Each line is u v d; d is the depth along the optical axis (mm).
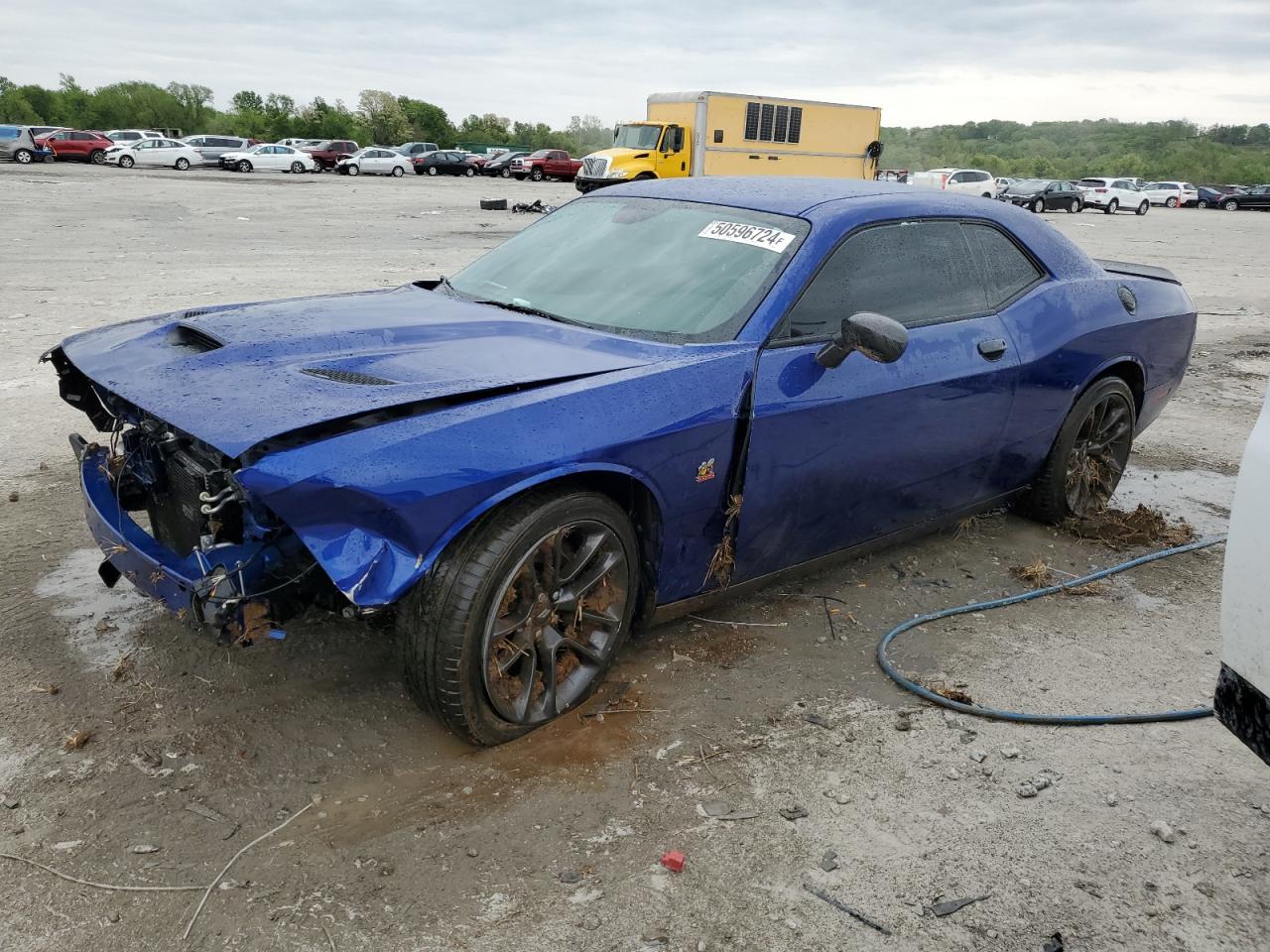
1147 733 3191
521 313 3633
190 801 2615
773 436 3248
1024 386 4203
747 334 3270
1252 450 2184
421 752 2883
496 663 2768
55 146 41906
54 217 18594
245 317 3441
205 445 2777
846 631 3785
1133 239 26375
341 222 20406
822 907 2367
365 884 2361
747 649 3598
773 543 3492
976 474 4250
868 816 2705
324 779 2736
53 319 8734
